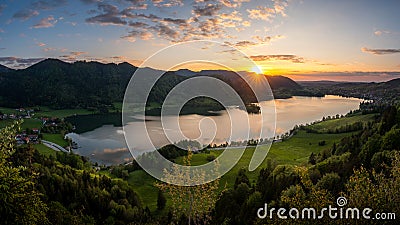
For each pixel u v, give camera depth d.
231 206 18.86
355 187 8.38
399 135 26.06
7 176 6.71
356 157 27.50
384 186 8.25
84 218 27.97
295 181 20.17
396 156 9.55
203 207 7.42
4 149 6.78
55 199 30.23
